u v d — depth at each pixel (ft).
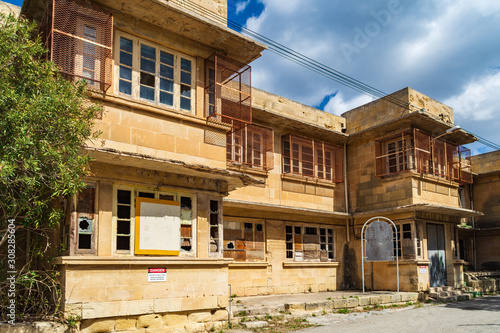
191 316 30.83
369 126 57.82
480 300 51.72
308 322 35.58
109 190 28.37
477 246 71.92
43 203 23.63
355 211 57.21
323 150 54.90
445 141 57.26
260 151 48.29
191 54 33.55
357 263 56.90
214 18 34.71
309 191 53.06
